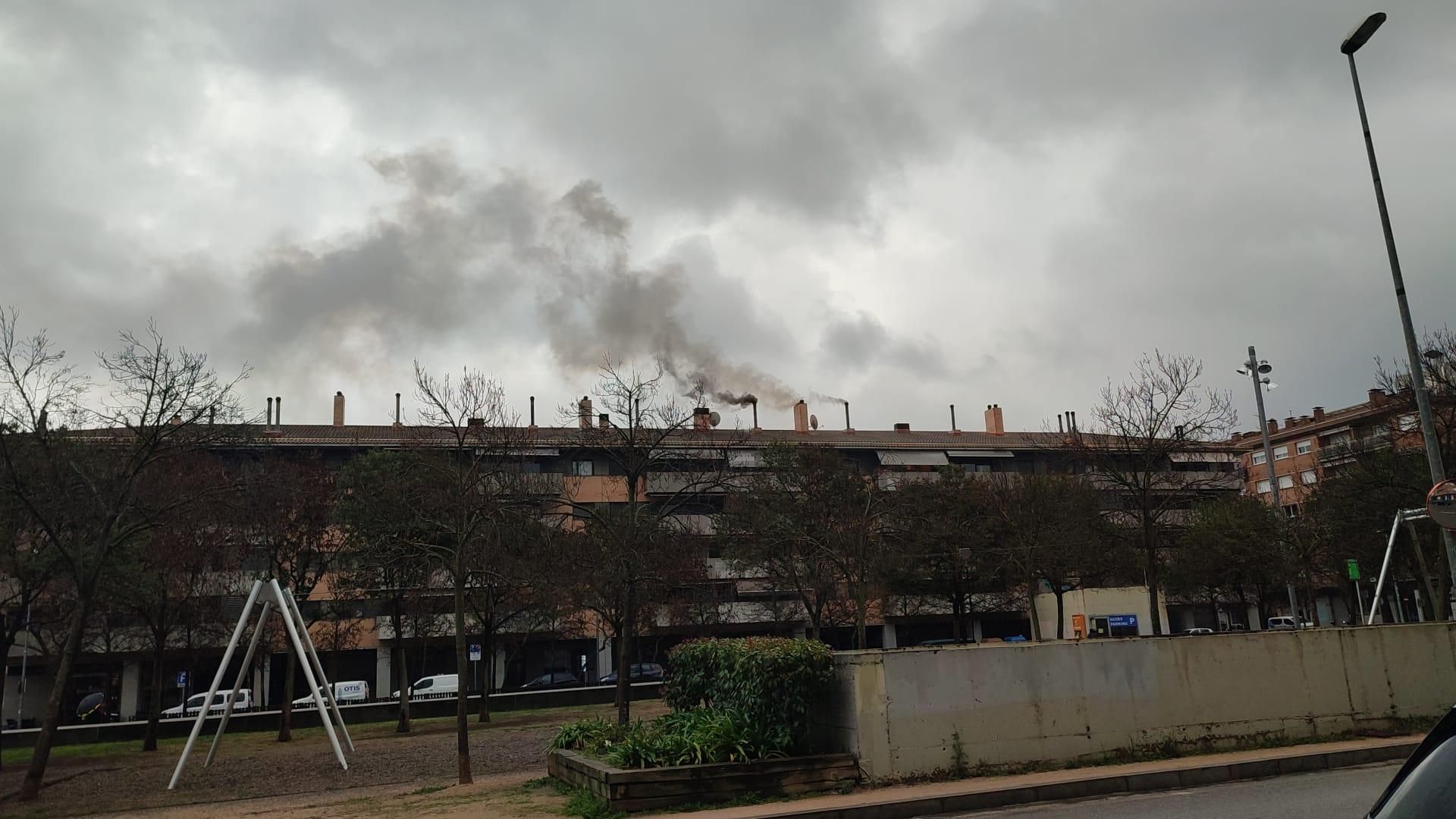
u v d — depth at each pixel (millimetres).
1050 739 12977
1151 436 24953
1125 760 13180
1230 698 13945
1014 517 36656
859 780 12141
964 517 42031
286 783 17547
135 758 24531
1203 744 13633
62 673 17203
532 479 28469
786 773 11938
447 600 33531
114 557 23891
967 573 45688
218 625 31562
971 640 56969
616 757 12336
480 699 32438
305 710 33750
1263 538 42438
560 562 25594
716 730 12430
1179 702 13703
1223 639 14188
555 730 26703
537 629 43844
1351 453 35906
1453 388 25031
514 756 20328
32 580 23203
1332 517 36562
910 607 50062
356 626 36000
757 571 45781
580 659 52406
